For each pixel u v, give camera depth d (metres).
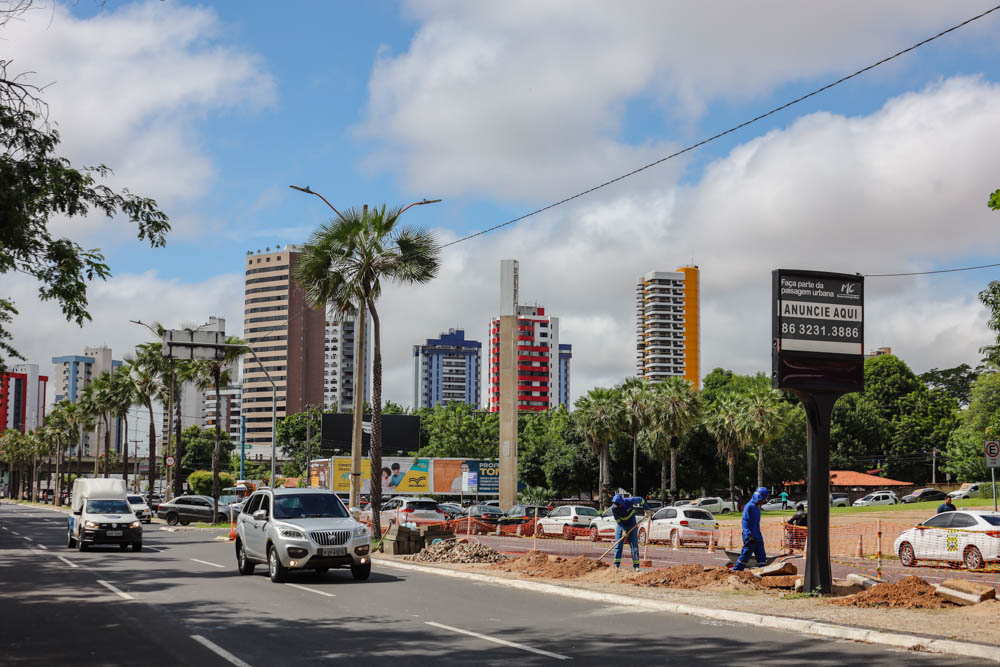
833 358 15.01
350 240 31.69
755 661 9.67
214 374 60.44
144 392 74.31
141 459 152.88
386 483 80.75
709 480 90.81
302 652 10.32
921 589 13.78
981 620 11.76
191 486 100.00
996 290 22.98
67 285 12.67
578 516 41.28
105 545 33.94
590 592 16.09
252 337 198.88
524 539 40.16
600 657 9.99
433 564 23.56
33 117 11.66
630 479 89.44
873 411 107.50
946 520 24.42
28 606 14.81
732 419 76.94
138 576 20.45
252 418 196.75
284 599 15.76
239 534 21.06
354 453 31.11
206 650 10.45
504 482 70.19
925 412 110.88
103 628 12.26
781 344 14.77
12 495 166.50
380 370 31.98
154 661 9.74
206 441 144.25
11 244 12.09
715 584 16.44
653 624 12.72
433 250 32.16
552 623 12.83
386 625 12.57
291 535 18.66
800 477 94.69
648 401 76.81
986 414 73.56
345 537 18.89
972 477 79.06
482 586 18.42
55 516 73.31
